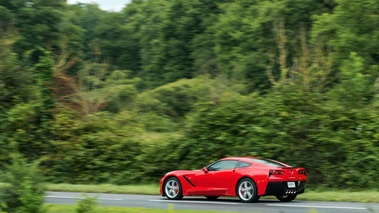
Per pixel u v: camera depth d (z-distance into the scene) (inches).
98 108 2064.5
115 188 1419.8
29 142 1672.0
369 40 2047.2
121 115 1776.6
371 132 1343.5
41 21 2925.7
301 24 2603.3
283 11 2637.8
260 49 2778.1
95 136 1653.5
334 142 1357.0
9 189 787.4
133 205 1019.9
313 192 1290.6
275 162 1090.7
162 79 3686.0
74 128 1668.3
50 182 1636.3
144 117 2397.9
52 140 1678.2
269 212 872.9
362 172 1326.3
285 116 1413.6
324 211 885.8
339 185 1341.0
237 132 1469.0
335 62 2050.9
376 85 1552.7
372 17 2060.8
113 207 913.5
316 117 1389.0
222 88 1690.5
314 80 1576.0
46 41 2893.7
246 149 1437.0
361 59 1676.9
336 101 1443.2
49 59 1807.3
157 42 3757.4
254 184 1048.8
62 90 1860.2
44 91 1748.3
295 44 2564.0
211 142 1492.4
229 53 3115.2
